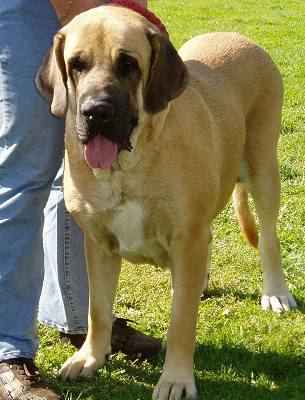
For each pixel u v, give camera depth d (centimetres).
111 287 411
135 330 427
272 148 477
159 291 504
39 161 367
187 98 389
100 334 404
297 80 1208
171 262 384
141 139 354
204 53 464
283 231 588
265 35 1745
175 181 363
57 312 436
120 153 353
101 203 368
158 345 422
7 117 359
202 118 395
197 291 377
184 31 1811
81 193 370
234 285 509
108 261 406
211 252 514
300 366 405
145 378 401
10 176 367
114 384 393
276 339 429
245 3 2358
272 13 2133
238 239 586
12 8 350
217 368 404
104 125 332
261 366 404
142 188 362
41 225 381
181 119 372
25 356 376
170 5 2308
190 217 370
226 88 446
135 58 345
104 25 345
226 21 1977
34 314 381
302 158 781
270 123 477
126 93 343
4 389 370
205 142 385
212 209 387
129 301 490
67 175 374
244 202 500
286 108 1006
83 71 346
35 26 358
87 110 329
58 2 361
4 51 353
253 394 376
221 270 530
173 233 372
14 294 373
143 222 369
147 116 354
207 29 1838
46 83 357
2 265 370
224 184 434
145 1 408
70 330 435
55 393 371
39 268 383
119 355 425
